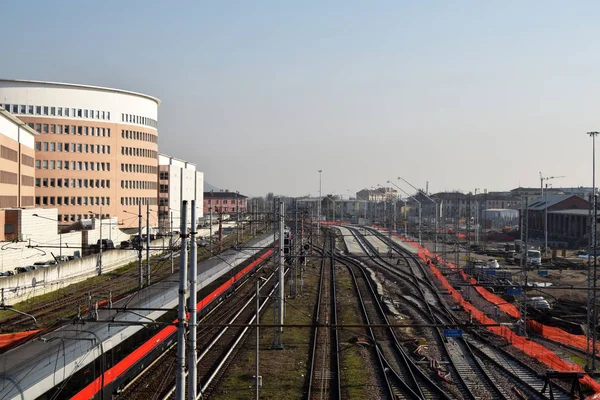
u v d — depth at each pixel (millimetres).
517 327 42594
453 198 187500
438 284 63750
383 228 140375
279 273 39375
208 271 45969
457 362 33938
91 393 23391
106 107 97750
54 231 66250
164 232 107688
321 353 35344
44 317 41500
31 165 77438
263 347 36438
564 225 112062
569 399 27438
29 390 19375
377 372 31844
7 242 53625
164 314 32969
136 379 29016
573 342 38750
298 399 27234
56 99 92562
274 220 46188
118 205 100000
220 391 27969
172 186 124562
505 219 171125
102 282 57531
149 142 108000
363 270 74688
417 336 40219
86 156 95375
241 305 49312
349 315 47250
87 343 23984
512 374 31250
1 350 24797
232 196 192750
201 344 36438
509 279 62094
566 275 68562
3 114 61625
